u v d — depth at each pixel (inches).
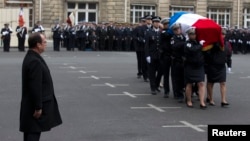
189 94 574.9
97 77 868.0
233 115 524.7
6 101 596.7
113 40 1749.5
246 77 909.8
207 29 569.3
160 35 638.5
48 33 2126.0
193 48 554.6
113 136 421.7
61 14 2155.5
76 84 766.5
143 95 663.1
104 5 2192.4
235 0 2391.7
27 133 317.1
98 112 532.7
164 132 438.9
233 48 1852.9
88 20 2192.4
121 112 535.2
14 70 962.1
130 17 2212.1
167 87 643.5
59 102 591.5
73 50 1722.4
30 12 2158.0
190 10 2320.4
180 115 522.6
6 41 1592.0
